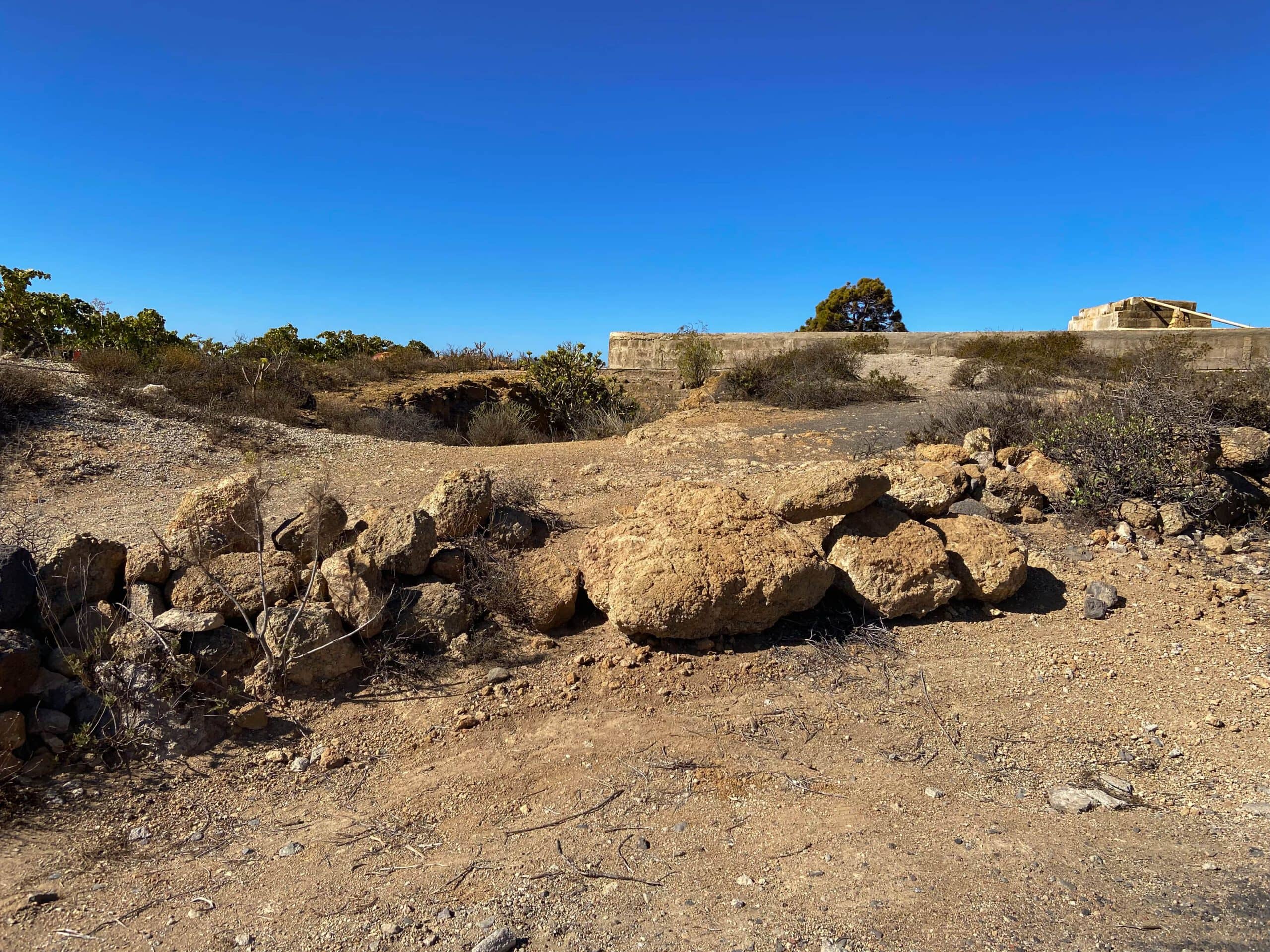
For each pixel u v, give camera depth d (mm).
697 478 7965
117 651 3984
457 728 4133
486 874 3035
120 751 3717
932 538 5379
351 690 4367
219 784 3658
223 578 4598
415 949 2600
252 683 4238
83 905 2879
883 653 4887
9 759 3510
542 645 4879
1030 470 7484
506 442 12289
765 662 4758
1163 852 3119
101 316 15539
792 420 11375
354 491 7570
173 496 7578
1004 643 5059
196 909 2848
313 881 3010
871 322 45500
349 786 3697
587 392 16047
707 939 2609
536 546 5855
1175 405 7531
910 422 10719
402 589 4910
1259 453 7422
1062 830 3301
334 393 15172
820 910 2748
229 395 12258
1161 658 4836
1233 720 4195
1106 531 6590
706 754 3938
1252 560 6285
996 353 16734
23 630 4109
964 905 2752
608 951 2562
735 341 22969
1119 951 2490
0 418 8875
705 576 4793
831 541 5430
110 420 9523
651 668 4660
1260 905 2727
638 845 3219
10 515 6684
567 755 3936
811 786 3672
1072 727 4219
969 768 3859
